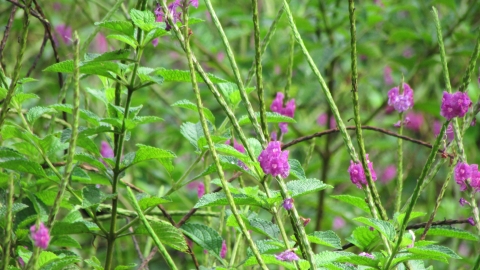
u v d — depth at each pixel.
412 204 1.11
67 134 1.25
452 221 1.30
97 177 1.36
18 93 1.29
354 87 1.22
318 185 1.19
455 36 2.14
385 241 1.19
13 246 1.28
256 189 1.18
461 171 1.22
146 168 2.13
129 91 1.24
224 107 1.15
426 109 2.17
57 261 1.20
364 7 2.14
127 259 1.89
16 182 1.32
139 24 1.21
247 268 1.48
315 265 1.12
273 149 1.13
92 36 1.44
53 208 1.10
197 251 1.88
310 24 2.13
